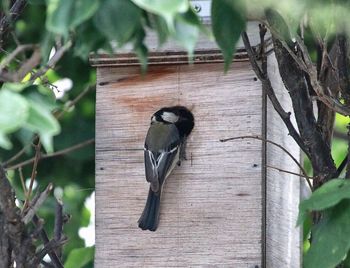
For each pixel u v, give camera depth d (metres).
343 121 13.72
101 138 10.19
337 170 8.88
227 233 9.75
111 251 9.98
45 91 6.51
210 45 9.86
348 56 8.36
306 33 9.23
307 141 8.94
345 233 7.08
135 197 10.02
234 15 6.29
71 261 11.95
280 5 6.50
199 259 9.77
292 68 8.95
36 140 9.55
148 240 9.91
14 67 9.30
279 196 9.91
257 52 9.58
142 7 5.80
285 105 10.11
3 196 8.03
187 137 10.01
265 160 9.79
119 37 6.04
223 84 9.97
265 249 9.75
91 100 13.16
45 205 12.77
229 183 9.82
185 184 9.91
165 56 10.00
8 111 5.41
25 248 8.26
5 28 9.31
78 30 6.23
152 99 10.16
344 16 6.87
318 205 6.96
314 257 7.14
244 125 9.87
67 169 13.15
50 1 5.71
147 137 10.00
